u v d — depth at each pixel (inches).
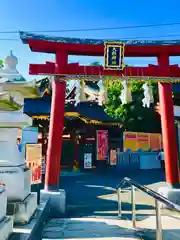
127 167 948.6
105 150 944.3
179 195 351.6
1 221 158.2
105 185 615.8
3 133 205.9
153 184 641.6
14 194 204.8
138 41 368.5
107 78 365.1
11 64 230.5
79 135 934.4
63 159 924.6
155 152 991.0
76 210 365.4
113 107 897.5
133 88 825.5
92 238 213.0
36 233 199.5
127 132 967.0
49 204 315.6
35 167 476.1
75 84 400.5
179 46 375.2
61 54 363.3
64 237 216.7
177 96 786.2
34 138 612.7
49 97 824.9
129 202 422.3
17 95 209.5
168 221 274.1
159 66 377.7
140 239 209.9
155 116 932.0
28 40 352.5
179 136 805.9
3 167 205.9
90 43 363.9
